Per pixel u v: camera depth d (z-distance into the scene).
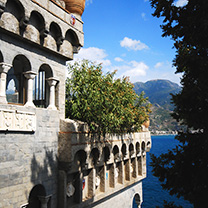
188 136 9.07
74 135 14.95
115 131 20.61
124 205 23.08
